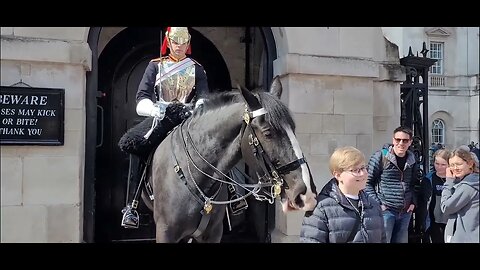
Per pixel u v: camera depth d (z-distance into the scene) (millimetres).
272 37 5363
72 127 4414
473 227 3543
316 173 5113
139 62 6367
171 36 3664
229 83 6848
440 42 17422
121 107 6277
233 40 6848
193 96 3719
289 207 2639
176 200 3150
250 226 6191
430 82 17281
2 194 4195
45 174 4316
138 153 3492
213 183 3115
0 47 4152
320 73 5090
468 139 16953
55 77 4367
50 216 4316
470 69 17344
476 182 3549
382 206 4520
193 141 3131
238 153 2938
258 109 2734
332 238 2572
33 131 4266
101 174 6094
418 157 5719
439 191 4633
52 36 4379
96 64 4715
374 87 5703
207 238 3367
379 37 5816
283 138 2666
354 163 2594
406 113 5949
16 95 4219
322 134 5156
